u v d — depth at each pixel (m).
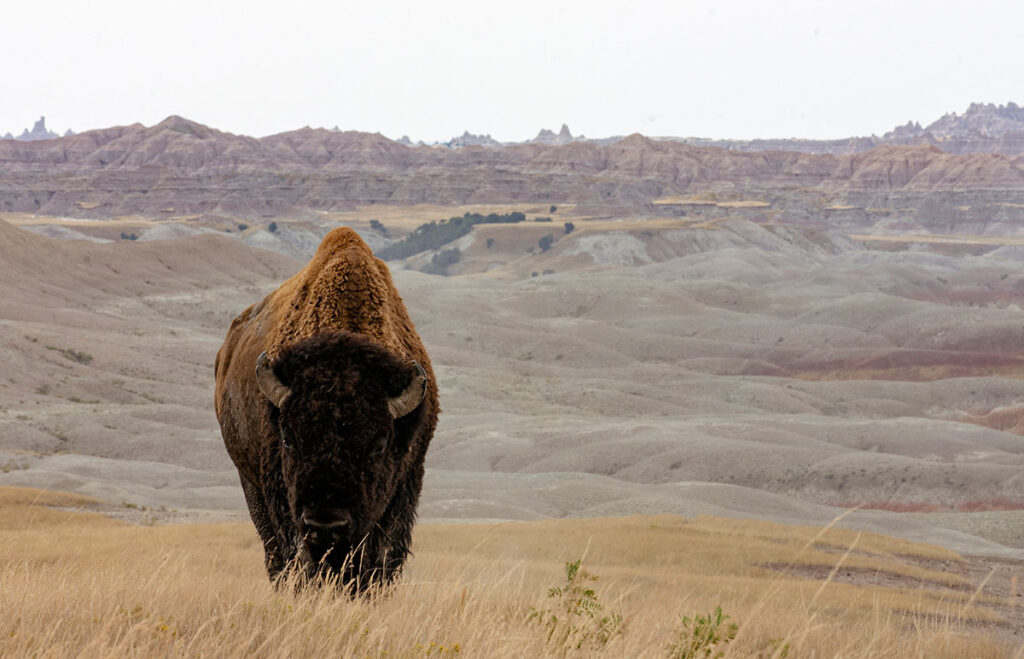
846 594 74.62
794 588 80.00
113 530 112.31
